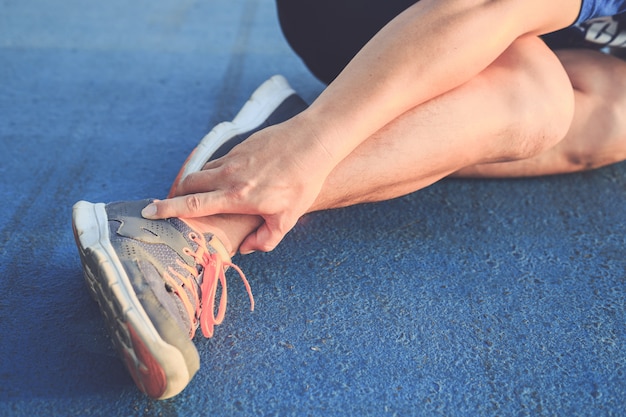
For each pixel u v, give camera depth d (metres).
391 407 0.81
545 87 0.92
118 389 0.81
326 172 0.84
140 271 0.78
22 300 0.90
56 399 0.80
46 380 0.81
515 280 0.96
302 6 1.08
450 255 1.00
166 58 1.51
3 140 1.19
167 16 1.80
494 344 0.88
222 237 0.87
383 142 0.89
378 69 0.84
